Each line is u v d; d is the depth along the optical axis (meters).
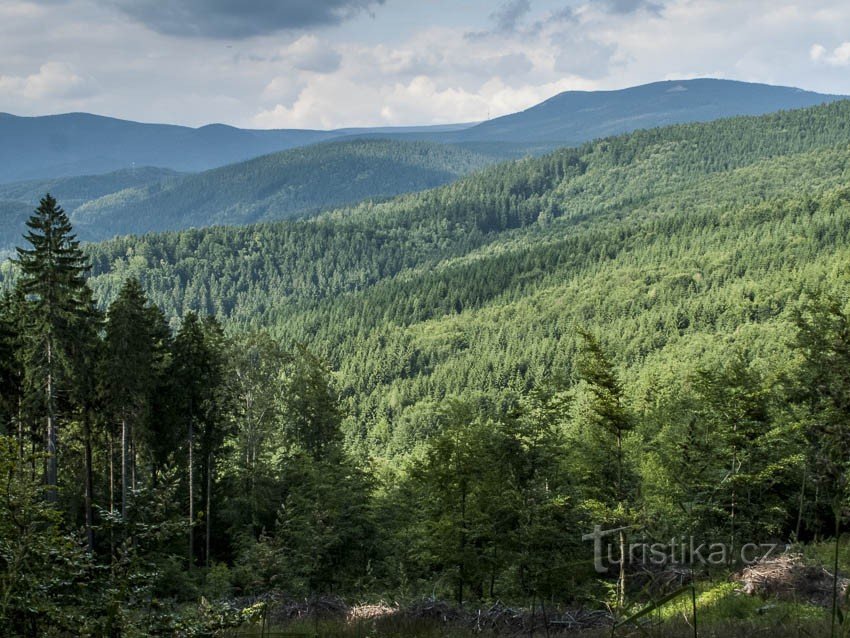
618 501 22.47
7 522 6.35
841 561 15.64
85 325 35.06
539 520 20.83
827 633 7.72
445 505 24.38
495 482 23.91
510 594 21.08
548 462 24.12
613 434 24.52
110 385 35.16
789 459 21.52
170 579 21.98
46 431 36.38
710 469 11.02
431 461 24.78
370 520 32.44
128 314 35.28
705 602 13.45
